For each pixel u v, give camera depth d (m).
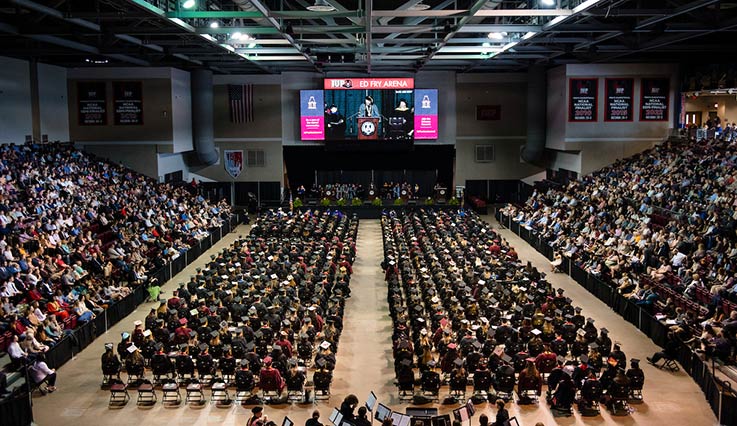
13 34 38.00
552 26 37.88
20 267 30.88
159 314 29.88
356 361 27.75
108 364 24.72
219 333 26.91
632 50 48.84
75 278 32.72
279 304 30.17
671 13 33.97
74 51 46.59
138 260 39.00
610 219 44.34
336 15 32.09
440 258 37.59
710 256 32.53
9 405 21.17
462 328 26.38
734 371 24.30
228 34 40.97
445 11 32.22
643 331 30.48
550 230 48.28
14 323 25.84
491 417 22.52
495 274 35.50
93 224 42.56
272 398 24.14
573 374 23.61
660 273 33.78
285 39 42.59
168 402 23.84
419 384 24.81
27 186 41.62
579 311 28.73
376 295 37.62
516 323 28.48
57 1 32.19
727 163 43.69
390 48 48.81
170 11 32.88
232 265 37.12
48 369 24.52
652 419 22.31
